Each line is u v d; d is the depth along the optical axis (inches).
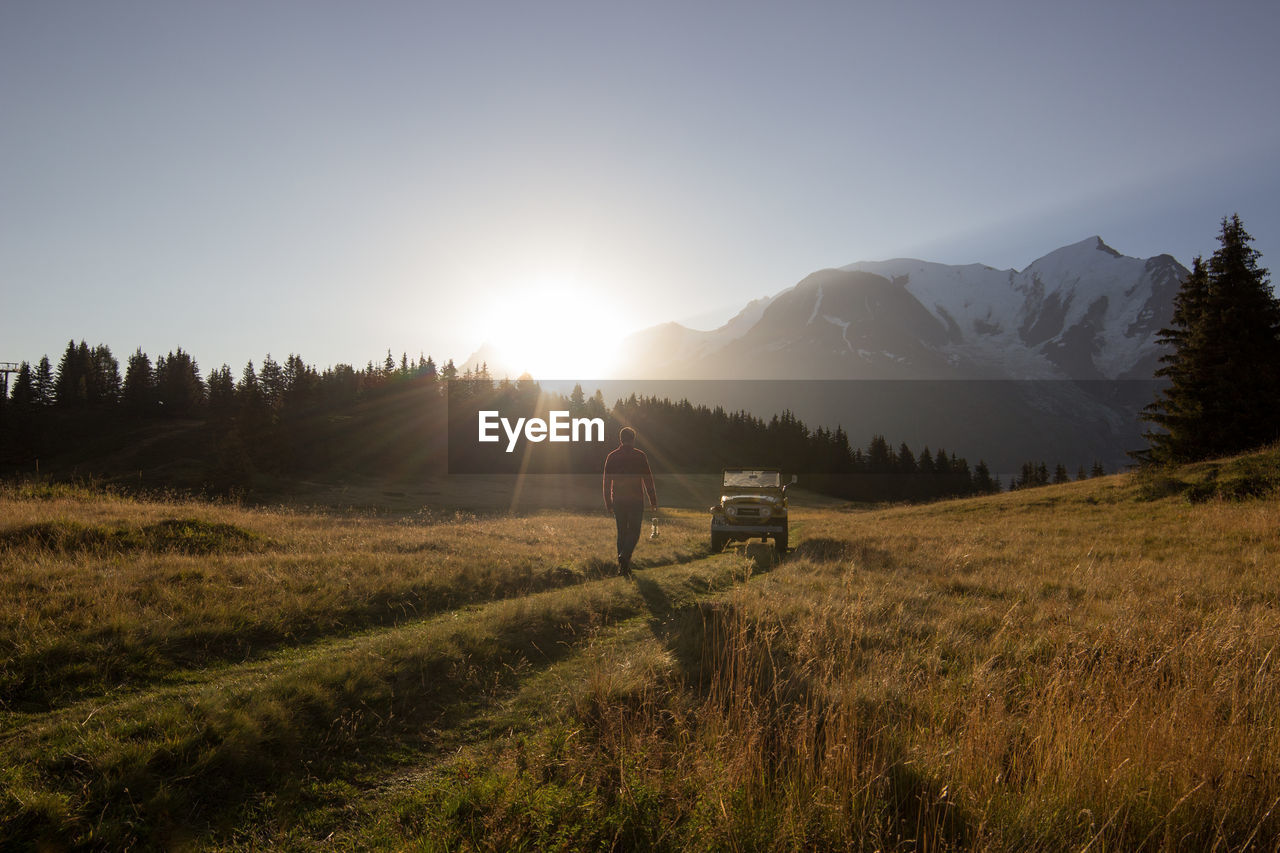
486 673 209.5
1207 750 138.5
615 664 212.4
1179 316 1289.4
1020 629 253.8
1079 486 1150.3
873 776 131.3
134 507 520.4
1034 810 123.4
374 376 5221.5
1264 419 1107.3
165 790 125.0
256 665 205.9
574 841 116.5
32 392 4421.8
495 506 2333.9
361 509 1658.5
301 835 120.0
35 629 199.0
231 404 4877.0
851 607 255.8
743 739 145.3
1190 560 431.2
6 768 127.0
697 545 663.8
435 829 119.3
